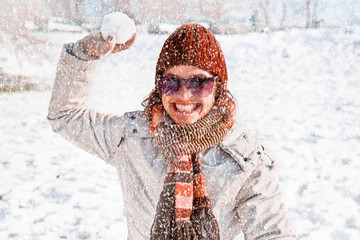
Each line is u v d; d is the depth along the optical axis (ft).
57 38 58.75
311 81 38.60
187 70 5.24
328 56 51.67
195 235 5.20
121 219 13.38
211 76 5.38
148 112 5.66
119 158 5.83
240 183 5.40
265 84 37.70
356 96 32.14
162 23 79.77
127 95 32.22
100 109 27.53
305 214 13.88
